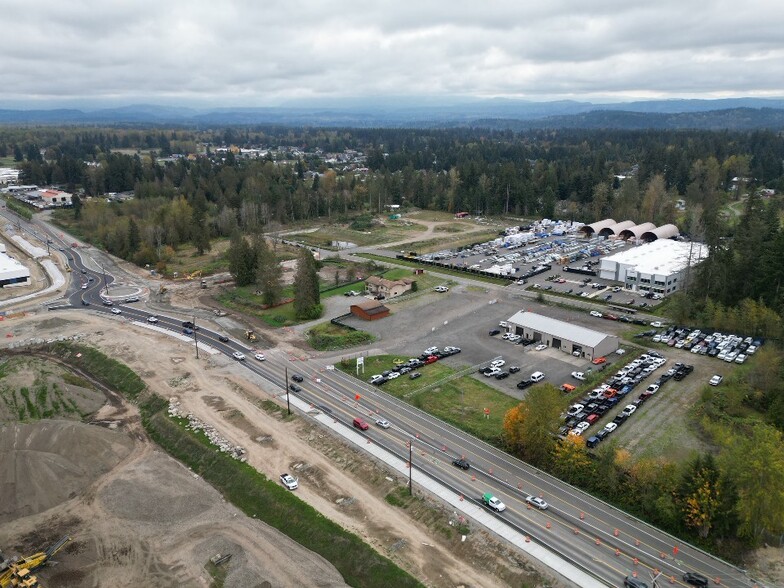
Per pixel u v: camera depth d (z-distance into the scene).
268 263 131.88
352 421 80.75
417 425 79.75
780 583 51.94
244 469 70.69
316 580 54.72
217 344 109.94
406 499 64.25
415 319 122.25
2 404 87.25
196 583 54.84
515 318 113.44
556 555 55.44
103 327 119.56
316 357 103.38
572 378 93.25
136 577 55.72
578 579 52.44
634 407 82.56
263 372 97.31
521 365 98.75
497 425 79.69
